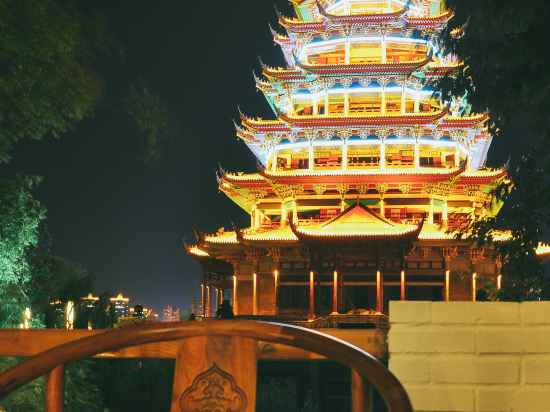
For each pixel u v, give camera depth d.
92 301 45.25
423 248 56.62
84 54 21.20
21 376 3.57
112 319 44.62
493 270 56.72
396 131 62.00
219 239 60.12
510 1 12.97
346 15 63.62
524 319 6.43
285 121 62.09
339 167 64.56
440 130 62.78
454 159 65.31
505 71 13.58
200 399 3.57
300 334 3.63
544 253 53.59
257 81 69.31
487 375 6.39
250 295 60.50
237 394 3.56
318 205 62.47
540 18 12.80
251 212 70.94
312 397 38.88
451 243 54.88
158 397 32.91
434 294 58.06
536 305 6.43
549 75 13.00
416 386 6.42
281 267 57.91
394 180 59.50
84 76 20.84
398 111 65.88
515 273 15.23
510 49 13.12
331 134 63.09
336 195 61.59
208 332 3.64
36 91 20.58
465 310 6.48
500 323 6.45
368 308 58.53
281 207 67.06
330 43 66.81
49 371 3.61
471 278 56.50
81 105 21.33
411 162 64.75
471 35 13.70
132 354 7.68
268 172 60.78
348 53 65.25
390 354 6.50
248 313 60.25
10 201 22.62
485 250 55.31
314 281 54.03
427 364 6.44
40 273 31.00
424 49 66.12
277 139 65.69
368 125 61.22
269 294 58.34
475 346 6.44
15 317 23.55
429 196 60.84
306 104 69.06
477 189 61.03
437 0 66.12
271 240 56.06
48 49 19.64
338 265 53.03
